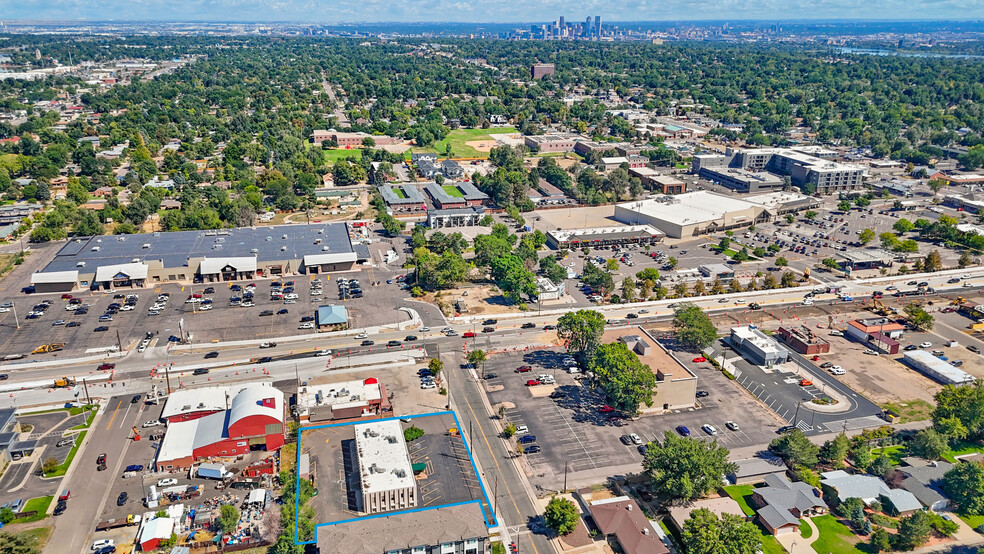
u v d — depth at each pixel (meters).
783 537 150.00
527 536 148.62
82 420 187.50
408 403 198.88
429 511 146.62
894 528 152.38
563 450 178.38
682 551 145.75
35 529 147.50
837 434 187.50
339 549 134.38
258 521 151.12
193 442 172.75
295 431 182.88
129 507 155.25
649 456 164.88
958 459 177.00
